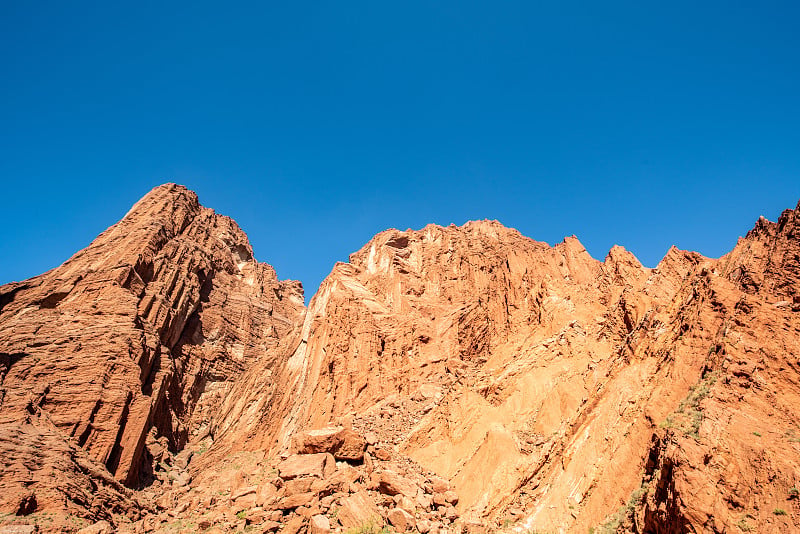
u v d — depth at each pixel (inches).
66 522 1720.0
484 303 2915.8
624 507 973.8
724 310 1139.3
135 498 2294.5
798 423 854.5
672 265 1827.0
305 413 2539.4
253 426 3024.1
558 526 1074.1
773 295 1144.2
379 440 1774.1
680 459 844.0
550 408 1526.8
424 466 1601.9
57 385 2573.8
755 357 981.8
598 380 1471.5
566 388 1549.0
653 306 1545.3
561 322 2050.9
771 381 940.0
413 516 1211.9
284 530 1187.9
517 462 1355.8
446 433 1724.9
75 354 2760.8
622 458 1076.5
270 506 1299.2
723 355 1020.5
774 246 1251.8
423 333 2655.0
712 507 763.4
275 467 1801.2
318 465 1406.3
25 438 2089.1
